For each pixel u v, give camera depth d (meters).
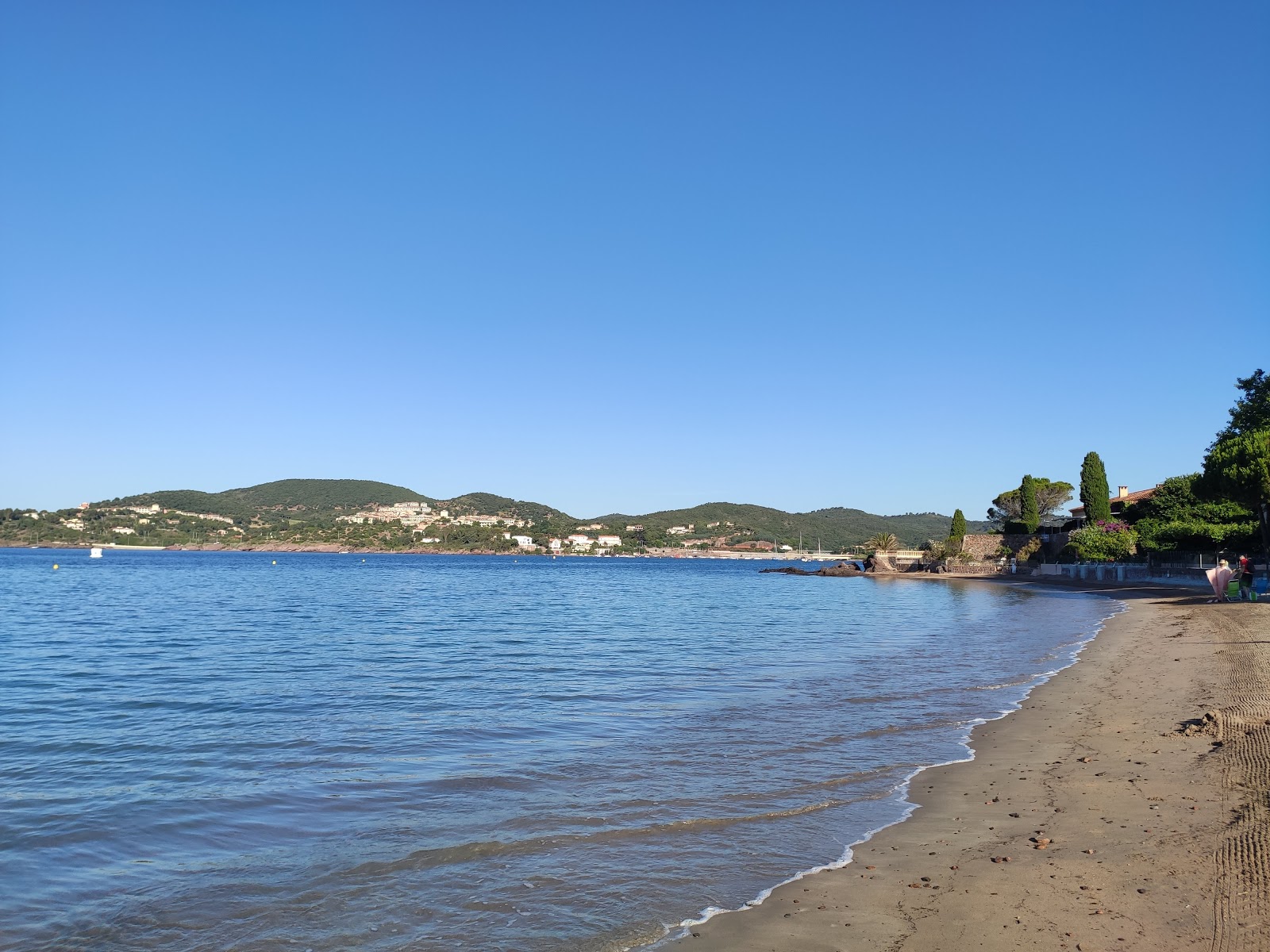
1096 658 22.28
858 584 100.06
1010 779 10.55
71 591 64.25
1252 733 11.52
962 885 7.15
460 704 17.03
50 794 10.52
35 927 6.82
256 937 6.62
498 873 7.84
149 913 7.06
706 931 6.52
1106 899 6.64
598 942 6.39
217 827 9.23
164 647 27.89
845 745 12.91
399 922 6.84
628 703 17.03
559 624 39.16
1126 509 82.00
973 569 106.25
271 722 15.13
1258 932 5.89
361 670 22.38
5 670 22.17
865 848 8.30
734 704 16.73
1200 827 8.05
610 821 9.30
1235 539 56.84
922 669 21.97
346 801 10.15
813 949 6.13
